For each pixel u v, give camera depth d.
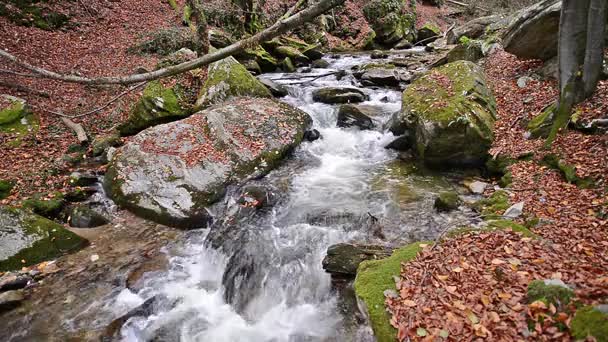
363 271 4.87
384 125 10.09
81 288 5.74
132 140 9.07
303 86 13.73
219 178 8.03
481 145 8.10
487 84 9.98
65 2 16.17
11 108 9.94
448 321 3.76
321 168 8.94
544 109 8.30
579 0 7.01
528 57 10.49
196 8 12.91
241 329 5.19
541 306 3.61
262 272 5.95
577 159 6.72
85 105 11.29
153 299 5.51
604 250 4.65
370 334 4.62
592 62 7.30
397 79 13.49
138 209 7.59
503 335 3.49
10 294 5.45
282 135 9.42
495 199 6.72
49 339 4.88
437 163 8.37
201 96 11.18
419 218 6.68
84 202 8.00
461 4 32.69
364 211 6.96
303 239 6.45
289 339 4.94
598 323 3.23
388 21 23.80
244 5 17.88
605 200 5.74
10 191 7.74
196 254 6.59
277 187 8.06
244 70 11.92
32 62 12.37
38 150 9.25
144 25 17.66
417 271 4.59
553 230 5.31
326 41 21.81
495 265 4.46
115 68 13.45
